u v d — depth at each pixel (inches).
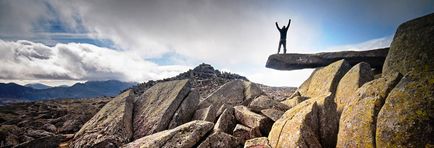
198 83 1740.9
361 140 332.2
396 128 294.0
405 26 581.9
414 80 322.0
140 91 1662.2
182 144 412.8
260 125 496.1
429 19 525.3
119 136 546.3
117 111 631.8
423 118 280.7
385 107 322.7
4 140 523.8
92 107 1163.3
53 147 546.0
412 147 274.2
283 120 451.5
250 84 808.3
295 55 1046.4
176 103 658.2
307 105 461.7
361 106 367.9
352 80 576.4
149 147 412.2
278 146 394.6
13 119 833.5
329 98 454.9
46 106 1232.8
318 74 805.2
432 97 288.8
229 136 453.1
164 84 776.9
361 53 881.5
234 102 738.8
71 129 700.0
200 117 630.5
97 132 560.1
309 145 364.2
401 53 545.0
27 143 500.7
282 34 1108.5
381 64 855.7
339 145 368.8
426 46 488.7
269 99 602.9
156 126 587.5
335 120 435.2
